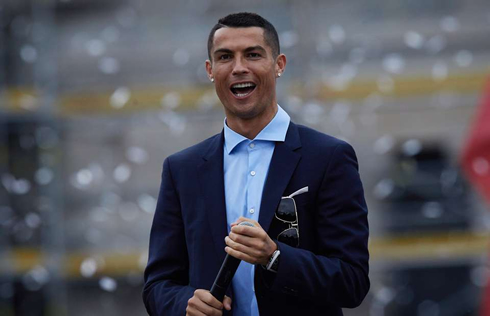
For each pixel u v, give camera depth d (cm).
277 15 2870
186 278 830
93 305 2875
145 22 3167
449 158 2900
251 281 788
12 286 2825
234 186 798
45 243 2812
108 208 2969
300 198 775
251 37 781
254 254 714
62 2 3200
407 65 2978
